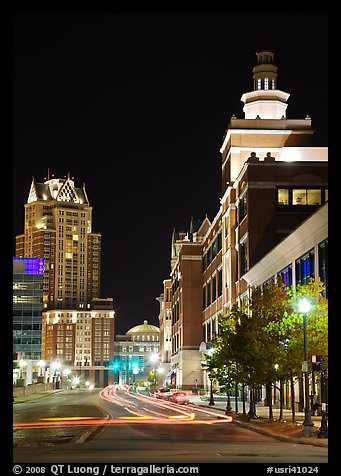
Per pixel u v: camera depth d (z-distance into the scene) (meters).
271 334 46.88
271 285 51.81
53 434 39.28
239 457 25.59
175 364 160.12
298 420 49.38
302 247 61.50
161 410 74.44
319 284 43.25
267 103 106.31
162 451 28.33
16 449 29.66
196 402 92.69
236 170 101.75
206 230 147.50
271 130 101.94
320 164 86.38
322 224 54.41
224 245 103.56
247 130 102.00
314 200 86.06
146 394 164.12
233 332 56.50
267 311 49.78
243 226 89.88
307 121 102.62
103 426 47.44
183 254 143.62
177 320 159.38
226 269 102.38
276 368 45.47
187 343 141.12
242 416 54.28
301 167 86.50
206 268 134.25
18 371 166.12
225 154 108.00
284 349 42.91
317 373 42.12
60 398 122.50
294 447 30.72
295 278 64.50
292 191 86.19
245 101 108.12
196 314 141.88
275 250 68.69
